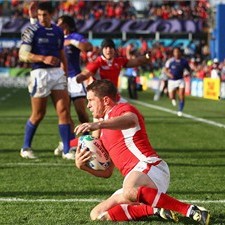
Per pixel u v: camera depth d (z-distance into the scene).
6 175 19.83
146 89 87.31
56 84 23.12
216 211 14.57
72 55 24.92
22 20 103.69
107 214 13.45
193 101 60.16
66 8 111.69
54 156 24.08
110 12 110.62
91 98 13.30
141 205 13.38
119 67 23.23
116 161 13.27
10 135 31.17
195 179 19.11
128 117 12.77
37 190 17.45
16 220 13.84
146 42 101.06
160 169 12.98
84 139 13.48
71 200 16.08
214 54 90.25
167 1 112.00
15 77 98.12
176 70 44.41
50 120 39.62
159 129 34.00
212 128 34.50
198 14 106.38
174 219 13.19
